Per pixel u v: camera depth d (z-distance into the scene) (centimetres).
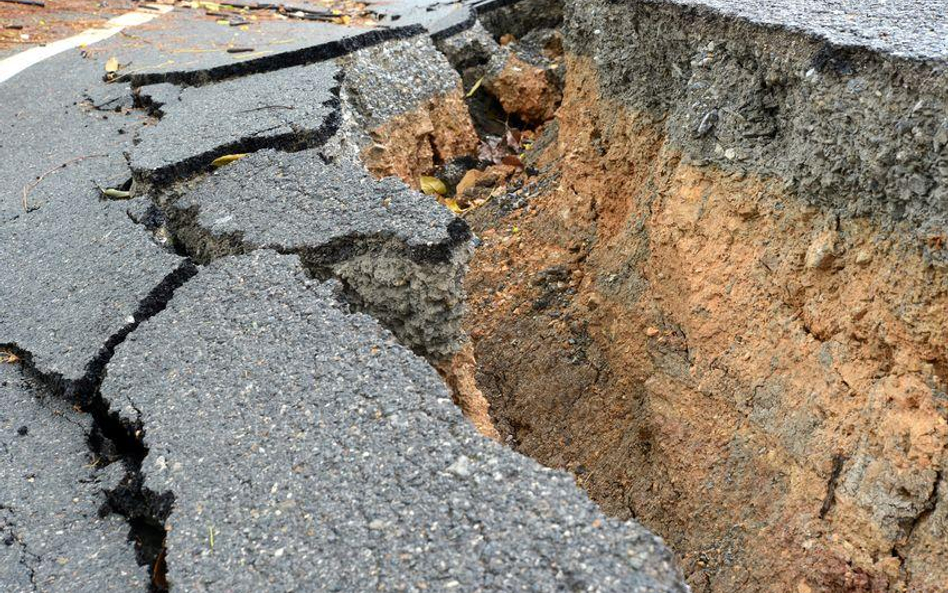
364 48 795
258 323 358
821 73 399
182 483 292
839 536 401
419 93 831
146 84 733
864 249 395
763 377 456
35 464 327
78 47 895
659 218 549
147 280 407
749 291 471
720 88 491
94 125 663
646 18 570
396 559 245
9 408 358
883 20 413
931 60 343
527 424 604
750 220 475
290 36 855
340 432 293
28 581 279
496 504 254
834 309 416
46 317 402
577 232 692
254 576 253
